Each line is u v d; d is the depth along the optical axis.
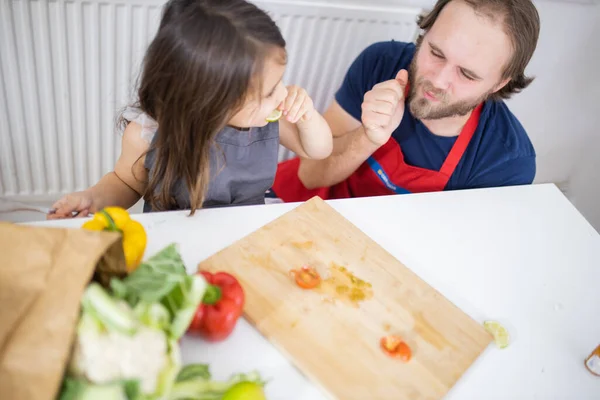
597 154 1.80
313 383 0.64
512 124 1.15
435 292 0.76
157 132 0.84
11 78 1.19
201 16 0.70
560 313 0.81
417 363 0.67
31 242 0.50
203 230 0.80
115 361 0.45
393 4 1.32
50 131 1.31
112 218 0.64
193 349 0.65
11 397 0.43
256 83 0.74
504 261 0.88
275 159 0.99
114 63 1.22
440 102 1.02
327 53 1.36
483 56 0.92
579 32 1.51
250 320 0.68
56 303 0.47
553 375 0.72
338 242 0.80
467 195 1.00
